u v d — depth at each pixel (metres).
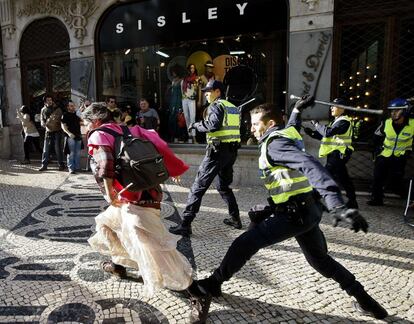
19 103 9.80
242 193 6.29
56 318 2.50
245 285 2.99
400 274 3.20
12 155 10.20
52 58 9.24
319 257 2.46
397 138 5.15
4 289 2.89
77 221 4.67
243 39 7.31
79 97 8.74
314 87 6.38
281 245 3.83
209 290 2.44
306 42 6.35
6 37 9.67
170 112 8.38
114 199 2.41
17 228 4.41
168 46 8.06
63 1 8.62
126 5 8.10
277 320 2.52
